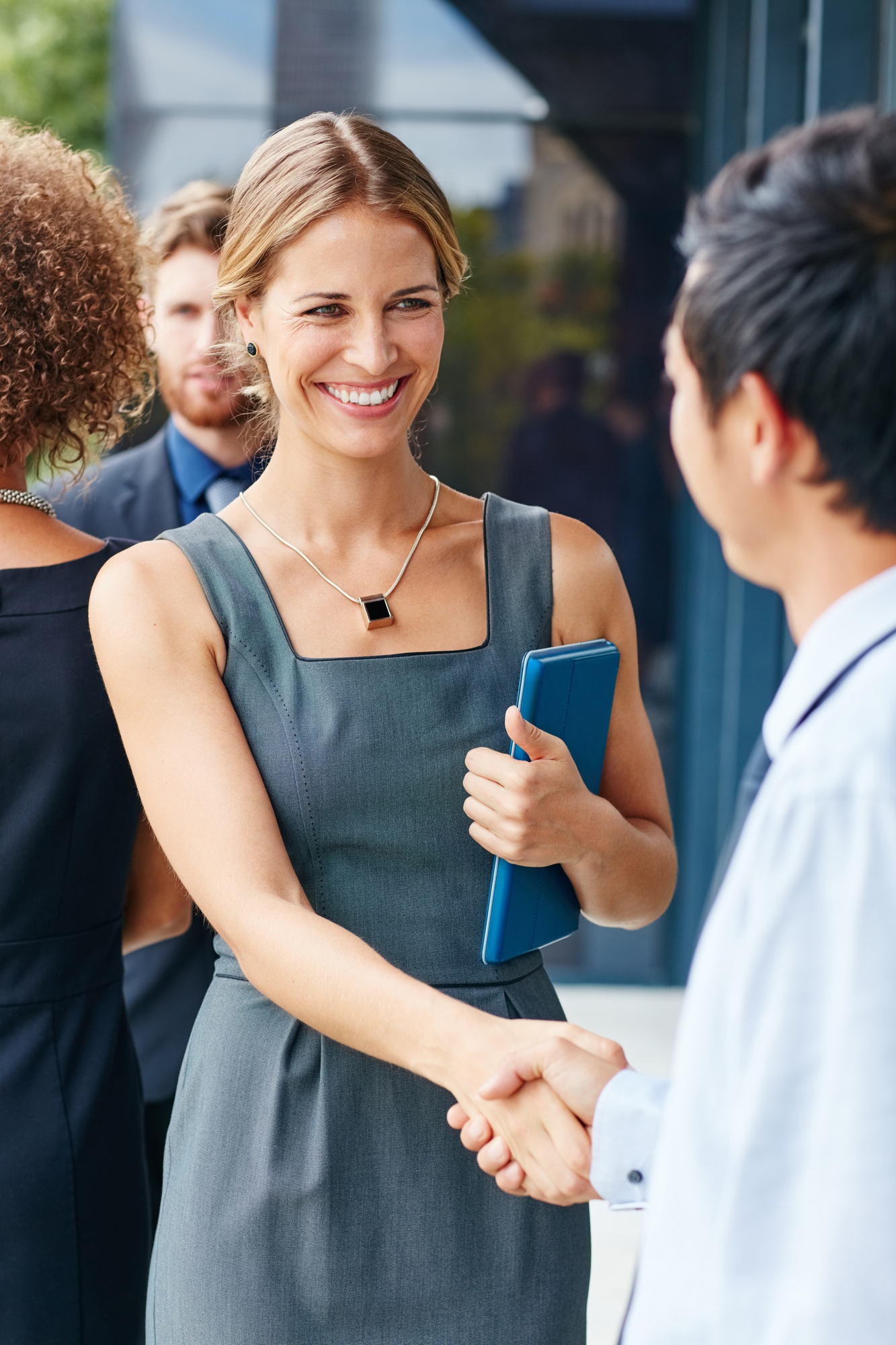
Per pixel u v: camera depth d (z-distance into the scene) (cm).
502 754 126
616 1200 104
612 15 441
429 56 441
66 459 150
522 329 453
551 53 442
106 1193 140
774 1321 72
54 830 137
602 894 133
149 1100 201
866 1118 69
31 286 137
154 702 128
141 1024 201
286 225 124
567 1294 131
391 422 130
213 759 126
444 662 134
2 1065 135
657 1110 102
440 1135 128
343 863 131
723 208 81
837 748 73
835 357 75
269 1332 126
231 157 434
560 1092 107
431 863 132
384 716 130
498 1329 128
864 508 78
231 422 218
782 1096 72
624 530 458
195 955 202
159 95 432
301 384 128
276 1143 127
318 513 135
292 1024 129
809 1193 71
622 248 450
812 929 72
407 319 128
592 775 137
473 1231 129
